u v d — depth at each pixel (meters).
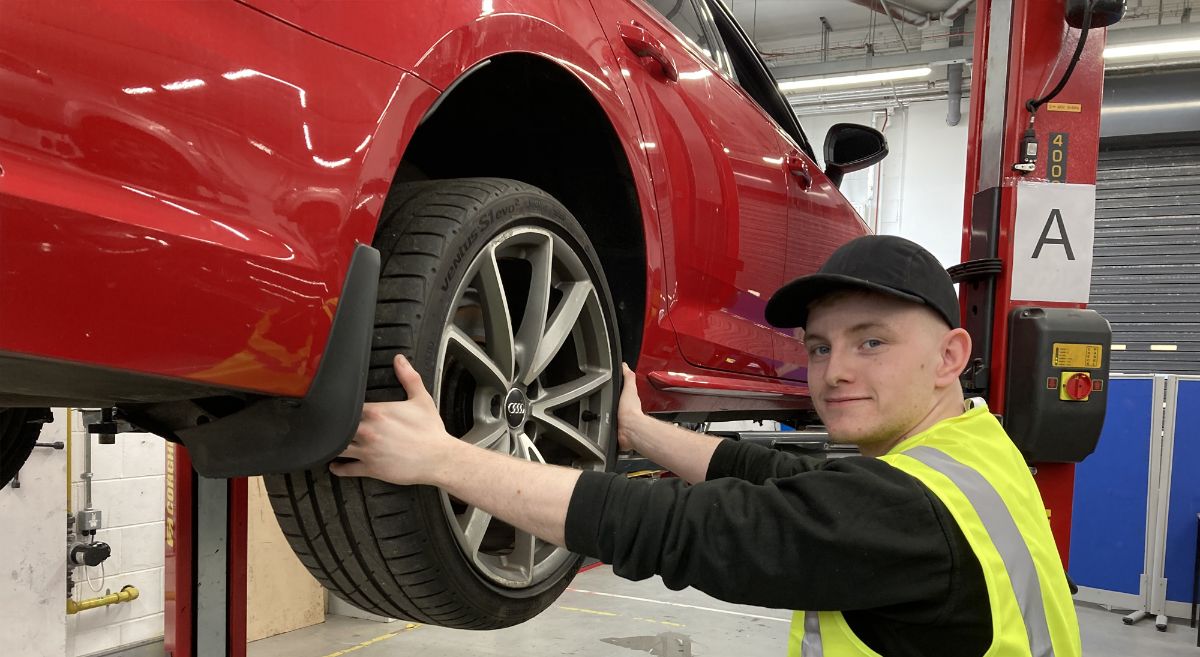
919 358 1.10
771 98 2.55
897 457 1.02
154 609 3.90
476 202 1.04
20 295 0.58
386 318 0.95
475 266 1.04
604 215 1.50
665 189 1.54
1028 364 2.44
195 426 0.91
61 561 3.19
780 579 0.92
